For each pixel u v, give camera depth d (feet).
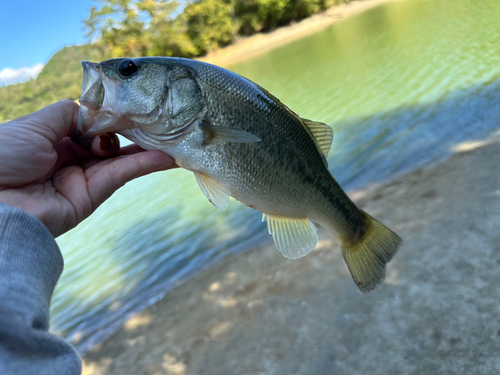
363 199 2.73
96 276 3.25
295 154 0.99
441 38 7.38
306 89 7.41
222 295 2.23
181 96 0.88
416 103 4.33
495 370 1.21
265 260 2.44
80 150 0.89
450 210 2.08
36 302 0.43
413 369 1.32
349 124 4.50
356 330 1.56
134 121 0.87
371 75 6.64
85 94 0.84
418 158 3.06
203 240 3.16
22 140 0.72
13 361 0.37
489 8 8.68
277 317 1.82
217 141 0.89
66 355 0.42
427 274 1.68
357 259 1.12
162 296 2.59
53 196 0.77
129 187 5.58
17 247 0.47
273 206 0.98
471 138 2.99
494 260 1.60
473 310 1.43
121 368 1.97
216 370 1.66
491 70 4.46
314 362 1.50
